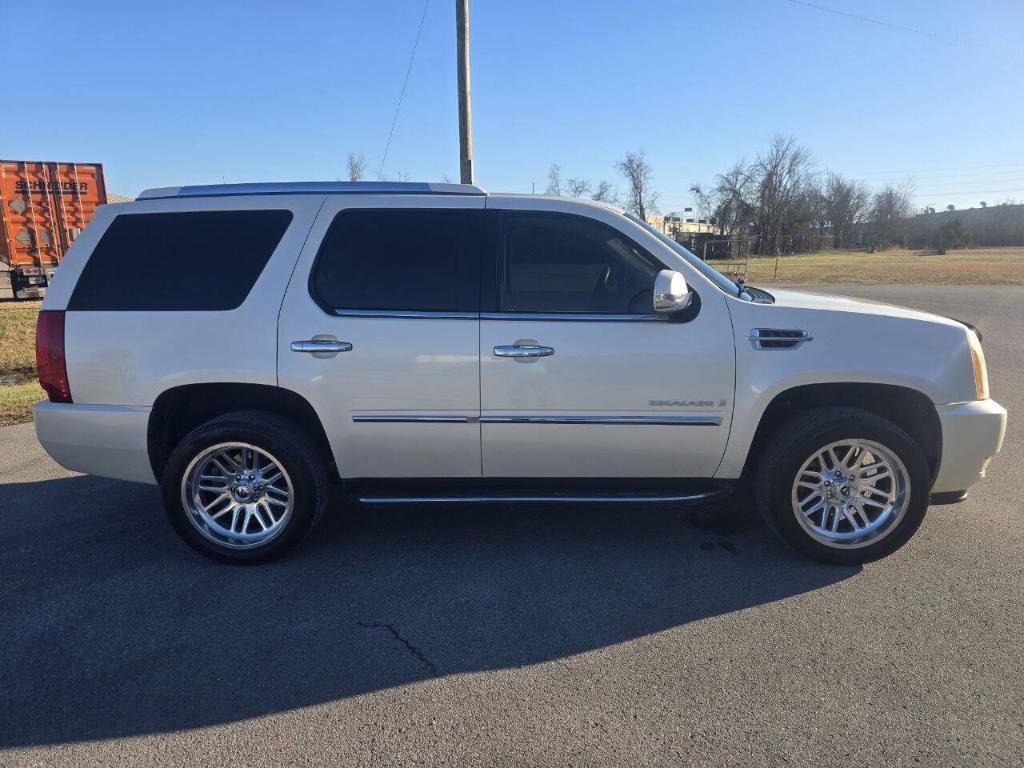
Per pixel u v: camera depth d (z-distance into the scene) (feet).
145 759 7.72
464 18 37.55
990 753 7.63
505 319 11.73
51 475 17.38
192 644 9.99
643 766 7.52
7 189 60.18
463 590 11.51
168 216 12.34
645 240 11.91
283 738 8.05
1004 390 25.64
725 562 12.37
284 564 12.48
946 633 10.00
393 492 12.67
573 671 9.26
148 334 11.92
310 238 12.08
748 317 11.69
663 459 12.11
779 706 8.46
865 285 81.76
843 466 12.00
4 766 7.61
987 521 13.87
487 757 7.69
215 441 11.97
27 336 48.32
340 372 11.78
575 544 13.20
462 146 39.04
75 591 11.54
